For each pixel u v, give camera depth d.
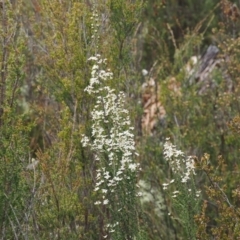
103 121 8.83
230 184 10.18
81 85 9.70
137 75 12.22
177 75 12.91
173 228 10.42
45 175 8.59
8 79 8.79
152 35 15.29
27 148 8.89
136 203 8.48
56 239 8.72
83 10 10.02
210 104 12.27
